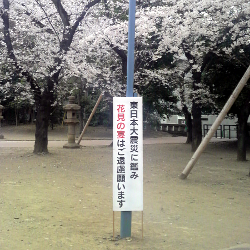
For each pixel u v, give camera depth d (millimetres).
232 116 20000
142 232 5645
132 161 5449
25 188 9180
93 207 7598
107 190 9289
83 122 32875
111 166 13008
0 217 6594
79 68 14578
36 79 15812
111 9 16609
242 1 14023
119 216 6977
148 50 16016
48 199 8125
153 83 18484
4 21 14391
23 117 38844
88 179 10641
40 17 15875
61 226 6227
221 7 14352
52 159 14266
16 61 14180
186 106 21328
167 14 14078
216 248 5328
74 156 15391
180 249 5262
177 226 6438
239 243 5566
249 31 14320
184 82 17906
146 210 7531
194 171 12391
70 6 15438
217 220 6844
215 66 16609
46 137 15766
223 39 14703
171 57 17938
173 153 17375
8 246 5176
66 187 9461
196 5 14367
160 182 10492
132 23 5691
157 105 24609
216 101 17281
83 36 15422
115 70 17766
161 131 32781
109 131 33750
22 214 6855
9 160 13930
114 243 5438
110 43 14891
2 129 34719
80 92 29281
